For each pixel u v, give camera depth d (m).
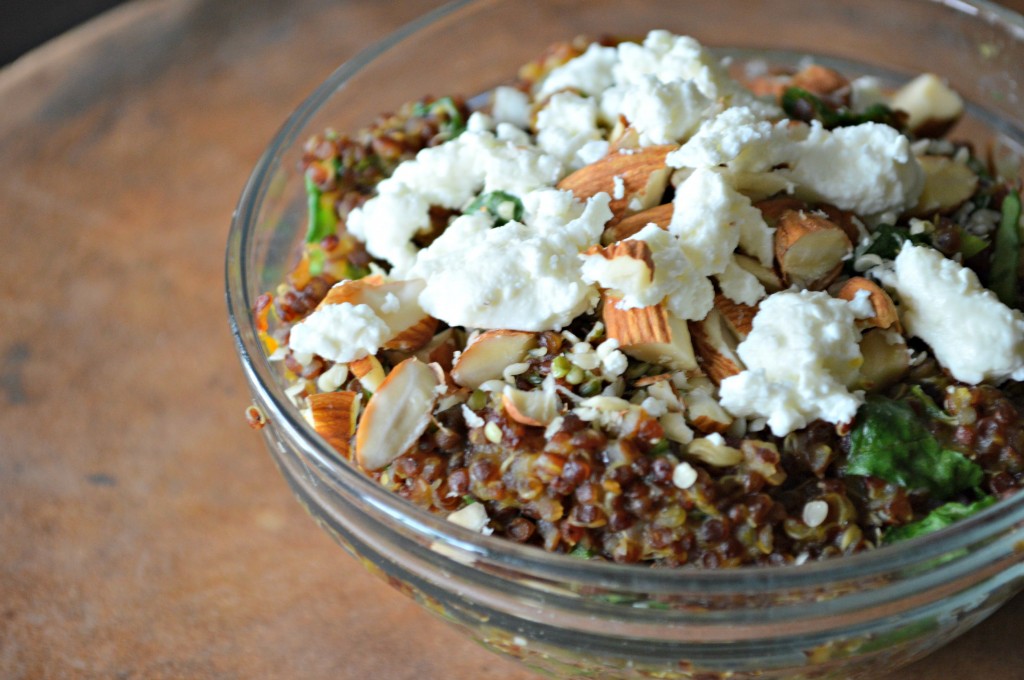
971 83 0.31
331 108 0.30
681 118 0.26
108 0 0.54
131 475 0.30
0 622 0.28
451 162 0.26
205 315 0.33
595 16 0.35
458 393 0.24
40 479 0.30
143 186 0.35
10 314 0.33
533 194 0.25
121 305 0.33
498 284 0.24
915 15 0.32
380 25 0.38
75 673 0.27
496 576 0.23
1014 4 0.36
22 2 0.54
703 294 0.24
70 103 0.37
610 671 0.24
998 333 0.24
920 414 0.24
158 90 0.37
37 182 0.35
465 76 0.33
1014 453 0.24
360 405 0.25
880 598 0.22
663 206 0.25
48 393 0.32
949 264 0.25
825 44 0.34
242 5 0.39
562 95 0.28
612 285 0.24
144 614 0.28
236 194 0.35
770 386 0.23
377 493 0.23
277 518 0.29
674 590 0.22
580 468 0.23
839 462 0.24
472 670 0.27
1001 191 0.28
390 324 0.25
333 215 0.28
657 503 0.23
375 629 0.28
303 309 0.27
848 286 0.25
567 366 0.24
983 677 0.26
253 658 0.27
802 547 0.23
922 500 0.24
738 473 0.23
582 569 0.22
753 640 0.23
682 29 0.35
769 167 0.25
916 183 0.26
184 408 0.31
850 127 0.26
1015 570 0.23
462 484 0.24
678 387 0.24
